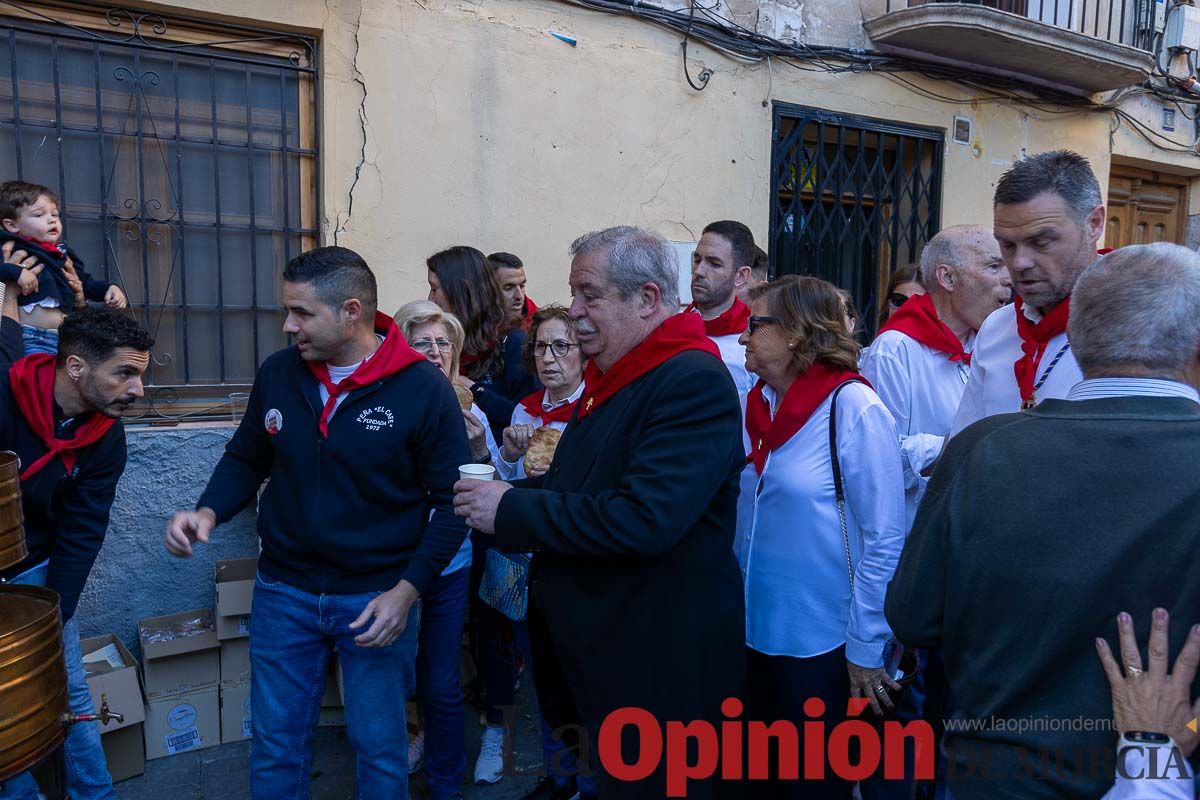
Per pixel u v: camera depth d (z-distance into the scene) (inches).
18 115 123.9
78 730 94.3
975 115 211.3
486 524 69.7
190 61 134.4
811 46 187.2
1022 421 51.1
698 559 69.6
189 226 137.2
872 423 79.3
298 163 144.2
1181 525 43.7
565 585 70.0
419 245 150.3
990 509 48.7
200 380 140.5
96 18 127.2
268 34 138.6
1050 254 74.1
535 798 109.0
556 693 79.4
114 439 91.6
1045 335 77.6
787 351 84.0
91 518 91.0
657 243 71.9
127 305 127.4
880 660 77.6
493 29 153.1
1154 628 43.0
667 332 70.2
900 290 143.6
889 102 199.2
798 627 81.9
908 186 210.7
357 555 83.4
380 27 143.1
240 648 121.6
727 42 176.7
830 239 199.6
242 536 137.9
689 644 68.8
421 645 105.3
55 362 87.9
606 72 165.0
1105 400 48.3
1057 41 195.9
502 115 155.6
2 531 70.1
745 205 184.2
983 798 49.2
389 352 85.3
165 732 117.2
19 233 109.9
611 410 70.6
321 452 82.8
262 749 85.7
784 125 189.5
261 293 143.6
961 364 105.4
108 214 131.1
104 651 120.0
